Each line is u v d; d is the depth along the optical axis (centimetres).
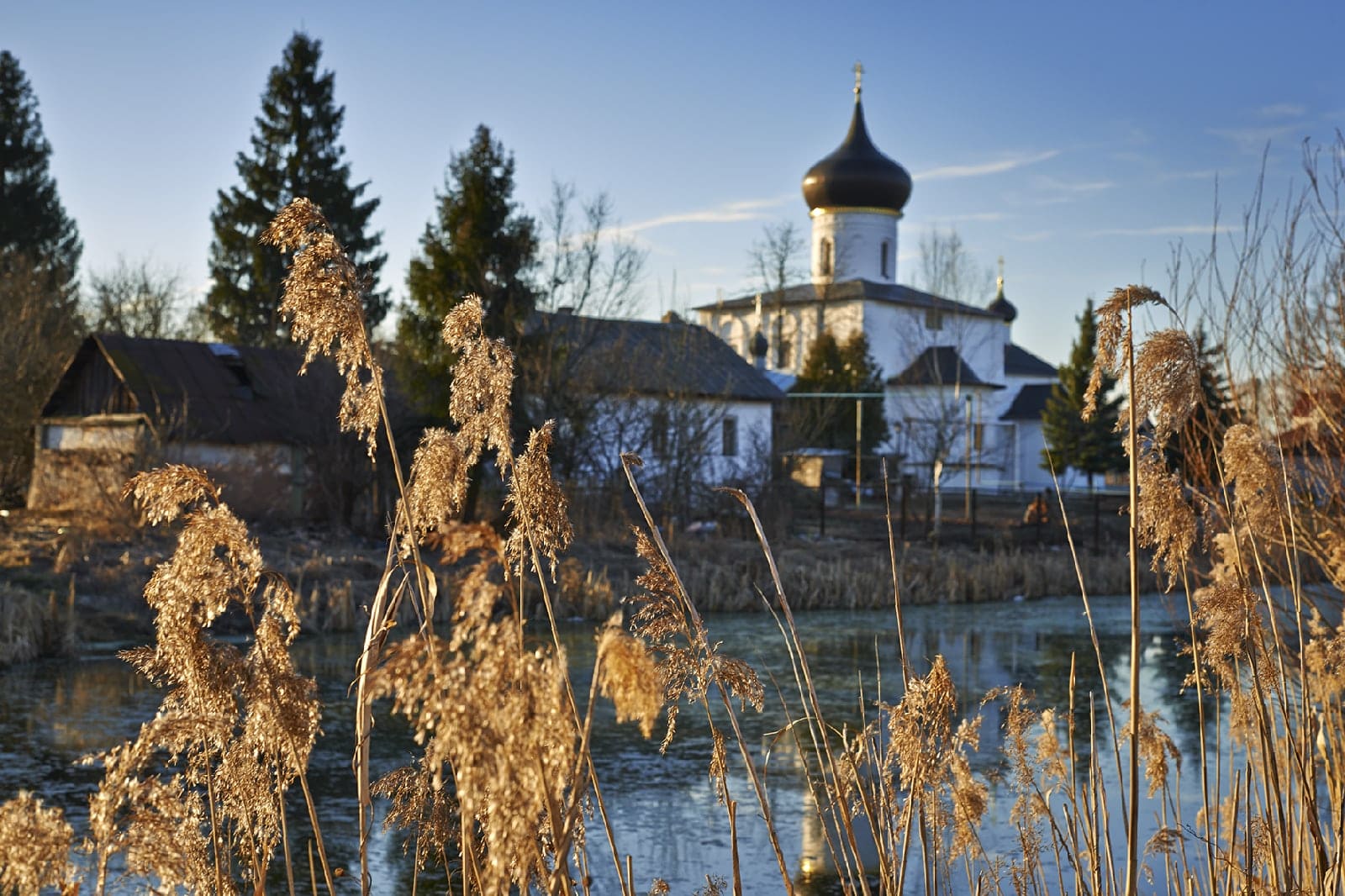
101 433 3512
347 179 5588
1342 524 655
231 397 3369
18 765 1166
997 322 8488
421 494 278
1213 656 405
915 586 2719
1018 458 8256
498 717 202
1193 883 497
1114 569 2973
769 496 3656
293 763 285
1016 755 479
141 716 1391
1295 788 488
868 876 878
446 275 2931
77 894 263
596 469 3403
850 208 8344
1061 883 474
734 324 8506
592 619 2214
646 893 854
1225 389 765
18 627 1778
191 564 274
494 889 202
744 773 1173
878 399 6316
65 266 5722
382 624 293
